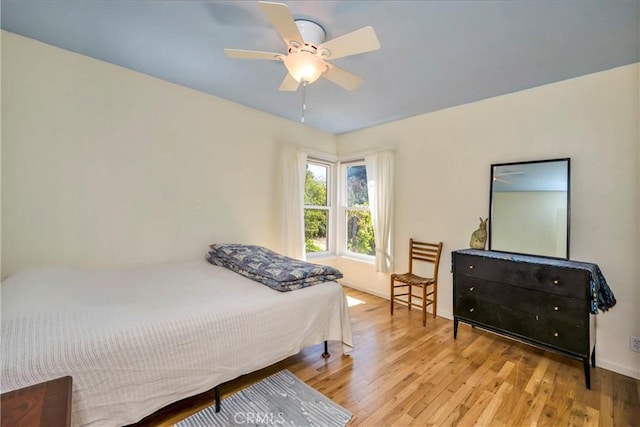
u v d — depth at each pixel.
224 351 1.52
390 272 3.55
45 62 2.05
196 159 2.83
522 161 2.53
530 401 1.72
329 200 4.27
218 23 1.72
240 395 1.72
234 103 3.08
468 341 2.50
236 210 3.14
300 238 3.57
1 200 1.93
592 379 1.96
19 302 1.41
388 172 3.53
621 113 2.07
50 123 2.09
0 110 1.92
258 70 2.36
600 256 2.15
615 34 1.71
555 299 2.02
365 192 4.01
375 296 3.76
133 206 2.47
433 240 3.18
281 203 3.47
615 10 1.50
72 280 1.87
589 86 2.21
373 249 3.92
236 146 3.12
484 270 2.41
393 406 1.66
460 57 2.01
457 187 2.98
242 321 1.60
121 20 1.72
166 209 2.66
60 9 1.64
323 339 2.04
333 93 2.72
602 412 1.63
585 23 1.61
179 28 1.79
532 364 2.13
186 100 2.74
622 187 2.07
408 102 2.91
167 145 2.64
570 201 2.26
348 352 2.25
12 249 1.97
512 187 2.56
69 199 2.17
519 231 2.50
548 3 1.46
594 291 1.88
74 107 2.17
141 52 2.11
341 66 2.15
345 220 4.27
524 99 2.54
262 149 3.35
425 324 2.87
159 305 1.56
